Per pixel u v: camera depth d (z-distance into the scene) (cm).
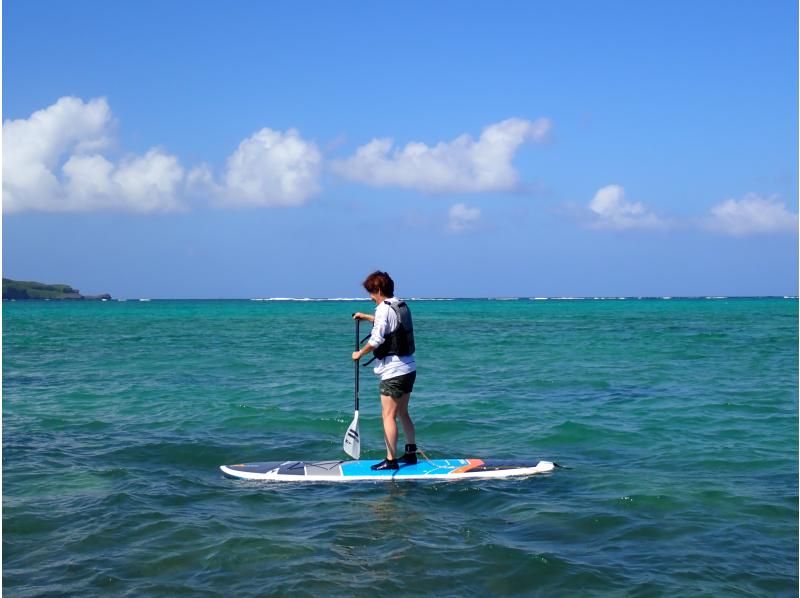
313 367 1825
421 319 5809
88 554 493
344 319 6012
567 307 10962
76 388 1395
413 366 744
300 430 978
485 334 3388
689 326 4019
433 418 1061
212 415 1084
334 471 738
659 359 1966
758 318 5331
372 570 466
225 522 564
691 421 1009
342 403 1209
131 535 530
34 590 434
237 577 454
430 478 718
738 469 733
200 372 1705
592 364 1841
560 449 857
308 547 506
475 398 1252
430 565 474
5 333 3547
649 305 12169
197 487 680
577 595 430
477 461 769
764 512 584
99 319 5919
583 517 578
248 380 1538
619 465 765
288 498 645
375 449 870
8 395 1303
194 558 485
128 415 1087
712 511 589
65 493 645
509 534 540
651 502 615
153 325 4672
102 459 792
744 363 1830
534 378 1545
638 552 499
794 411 1080
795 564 476
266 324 4900
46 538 523
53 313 8069
